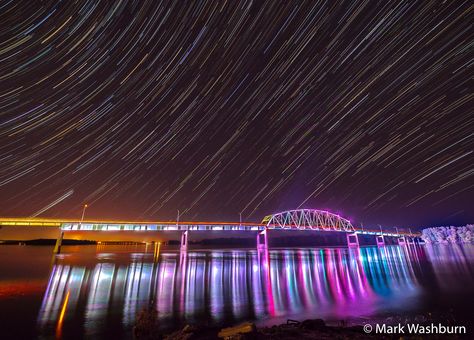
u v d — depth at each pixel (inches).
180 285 1176.2
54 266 1831.9
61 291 1001.5
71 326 613.0
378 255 3415.4
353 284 1187.9
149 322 488.1
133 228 4559.5
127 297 927.7
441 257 2714.1
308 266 2028.8
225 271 1702.8
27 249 4443.9
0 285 1085.8
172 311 751.1
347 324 612.4
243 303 845.8
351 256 3297.2
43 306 782.5
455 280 1224.2
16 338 542.0
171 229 4874.5
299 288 1108.5
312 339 403.2
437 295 911.0
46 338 542.9
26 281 1190.3
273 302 858.8
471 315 661.3
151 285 1171.9
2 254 2918.3
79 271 1604.3
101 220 4298.7
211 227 5191.9
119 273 1550.2
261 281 1299.2
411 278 1339.8
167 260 2556.6
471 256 2716.5
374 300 866.1
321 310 754.8
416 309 737.6
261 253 4124.0
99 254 3449.8
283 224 5861.2
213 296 953.5
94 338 542.0
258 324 630.5
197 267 1931.6
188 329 466.3
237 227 5423.2
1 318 659.4
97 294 964.6
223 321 658.2
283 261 2501.2
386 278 1363.2
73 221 4037.9
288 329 456.8
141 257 2967.5
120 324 630.5
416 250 4473.4
